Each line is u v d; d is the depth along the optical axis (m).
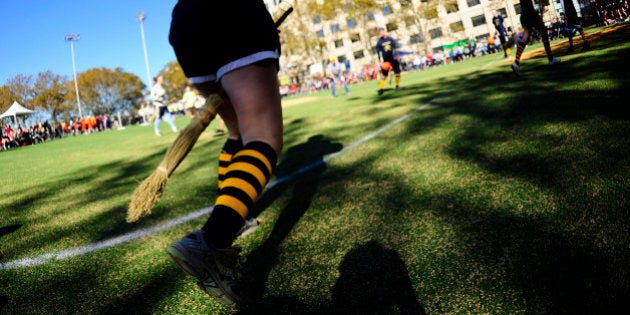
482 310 1.07
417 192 2.08
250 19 1.19
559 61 6.64
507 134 2.88
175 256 0.94
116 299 1.44
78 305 1.43
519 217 1.56
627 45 6.68
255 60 1.17
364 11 51.25
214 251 0.97
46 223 2.67
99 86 57.53
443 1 50.44
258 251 1.70
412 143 3.27
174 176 3.83
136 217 1.08
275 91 1.24
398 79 9.77
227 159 1.77
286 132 5.55
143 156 6.12
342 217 1.92
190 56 1.26
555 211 1.55
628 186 1.61
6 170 6.73
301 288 1.33
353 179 2.55
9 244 2.25
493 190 1.90
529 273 1.19
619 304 0.98
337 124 5.48
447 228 1.59
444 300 1.14
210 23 1.17
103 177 4.55
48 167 6.41
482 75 8.41
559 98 3.67
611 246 1.23
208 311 1.29
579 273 1.14
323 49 61.22
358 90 15.75
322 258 1.53
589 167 1.91
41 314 1.39
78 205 3.15
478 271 1.25
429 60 39.81
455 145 2.90
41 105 49.53
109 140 12.55
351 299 1.22
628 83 3.57
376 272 1.35
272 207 2.27
